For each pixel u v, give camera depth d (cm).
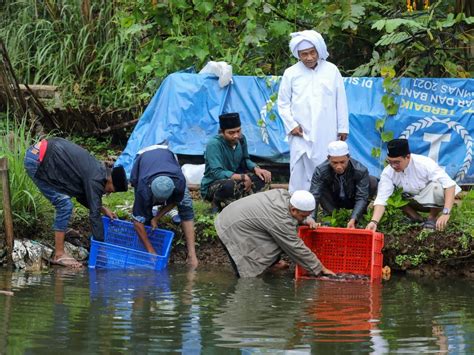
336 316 998
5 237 1366
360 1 1698
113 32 2048
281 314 1003
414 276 1320
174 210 1448
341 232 1291
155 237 1352
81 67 2053
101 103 1973
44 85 2005
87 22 2073
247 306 1048
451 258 1326
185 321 959
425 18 1647
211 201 1456
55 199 1327
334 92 1402
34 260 1340
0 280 1216
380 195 1340
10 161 1412
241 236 1290
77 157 1322
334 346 859
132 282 1207
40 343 855
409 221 1381
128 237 1362
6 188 1344
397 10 1752
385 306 1065
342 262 1322
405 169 1334
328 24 1678
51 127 1888
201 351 835
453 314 1021
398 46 1638
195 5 1694
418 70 1614
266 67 1759
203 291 1148
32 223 1400
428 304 1085
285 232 1264
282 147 1570
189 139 1596
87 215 1448
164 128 1602
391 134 1531
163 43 1739
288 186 1511
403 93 1553
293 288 1187
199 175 1569
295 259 1275
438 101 1552
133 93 1928
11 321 948
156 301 1070
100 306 1034
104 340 870
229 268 1359
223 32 1748
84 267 1341
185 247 1413
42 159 1316
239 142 1456
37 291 1130
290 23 1716
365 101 1569
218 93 1611
